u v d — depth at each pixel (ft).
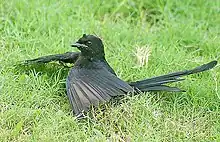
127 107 35.70
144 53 41.73
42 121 34.86
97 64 37.63
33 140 33.37
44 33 43.65
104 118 35.19
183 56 42.45
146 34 45.21
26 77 38.09
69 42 42.73
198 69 37.65
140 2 49.21
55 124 34.42
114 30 45.03
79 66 37.47
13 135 34.04
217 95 38.34
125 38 44.60
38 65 39.83
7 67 39.27
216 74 40.37
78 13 45.93
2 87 37.04
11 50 41.19
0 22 44.21
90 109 35.22
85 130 34.42
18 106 36.11
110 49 42.86
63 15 45.50
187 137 34.81
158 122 35.45
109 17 47.57
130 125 35.01
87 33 44.34
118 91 35.55
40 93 37.29
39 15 44.98
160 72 40.63
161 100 37.47
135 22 47.88
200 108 37.47
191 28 46.24
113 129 35.04
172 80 37.42
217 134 34.96
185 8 48.98
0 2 45.80
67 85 36.24
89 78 36.19
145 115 35.83
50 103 36.86
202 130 35.70
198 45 44.98
